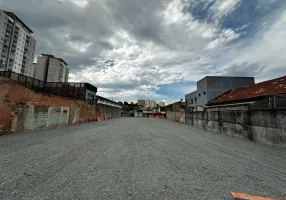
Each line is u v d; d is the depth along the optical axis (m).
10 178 3.16
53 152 5.18
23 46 62.91
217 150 6.55
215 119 14.39
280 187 3.26
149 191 2.86
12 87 8.91
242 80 27.28
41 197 2.51
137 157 5.00
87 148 5.93
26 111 10.09
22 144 6.18
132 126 16.80
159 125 20.16
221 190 3.03
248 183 3.40
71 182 3.08
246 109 10.43
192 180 3.43
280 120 7.52
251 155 5.91
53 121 13.36
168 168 4.11
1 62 54.03
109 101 38.12
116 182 3.17
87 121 21.80
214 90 27.09
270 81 16.83
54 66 81.00
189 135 11.22
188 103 36.75
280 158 5.58
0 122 8.18
